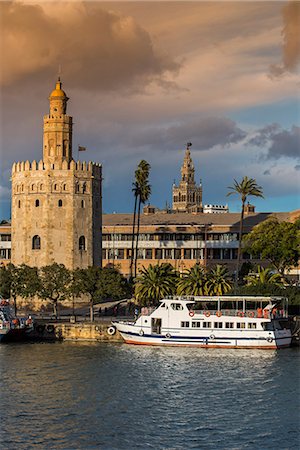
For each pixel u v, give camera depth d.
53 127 183.25
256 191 172.75
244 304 134.38
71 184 180.25
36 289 155.75
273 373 110.31
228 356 124.50
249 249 179.38
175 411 90.06
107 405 92.69
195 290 152.25
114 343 138.75
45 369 112.69
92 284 151.00
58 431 82.75
